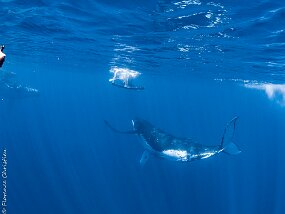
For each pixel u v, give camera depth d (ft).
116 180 120.37
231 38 42.47
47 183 119.24
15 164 137.80
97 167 137.59
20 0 35.27
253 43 43.91
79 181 121.49
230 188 119.75
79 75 170.09
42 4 35.86
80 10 36.83
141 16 36.11
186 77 122.31
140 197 104.27
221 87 151.33
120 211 95.61
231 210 100.07
